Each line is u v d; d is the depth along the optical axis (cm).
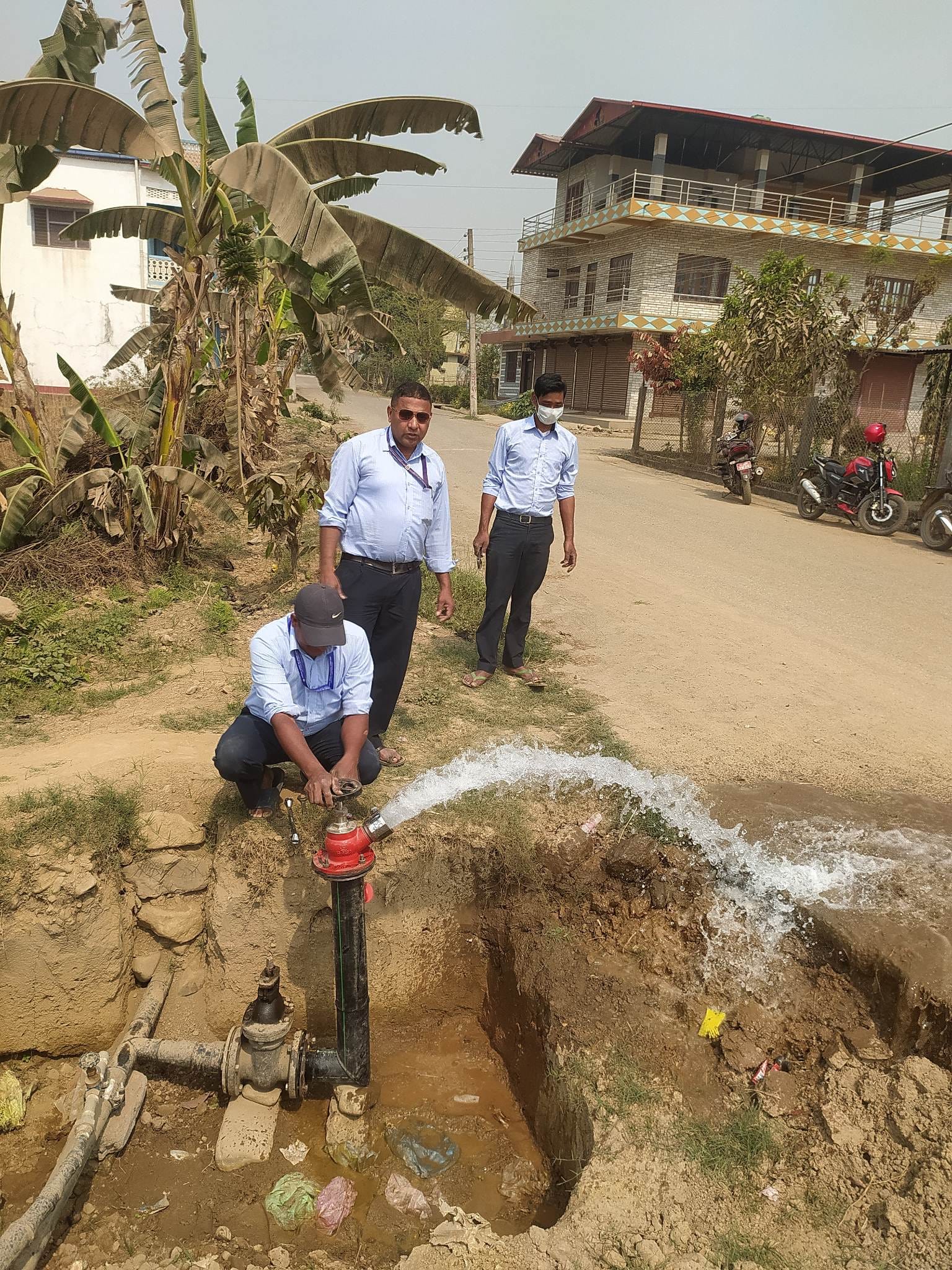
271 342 952
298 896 388
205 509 881
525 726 499
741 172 2748
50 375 1945
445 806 412
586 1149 307
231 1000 396
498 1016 399
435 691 537
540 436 505
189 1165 346
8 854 373
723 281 2594
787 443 1479
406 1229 318
